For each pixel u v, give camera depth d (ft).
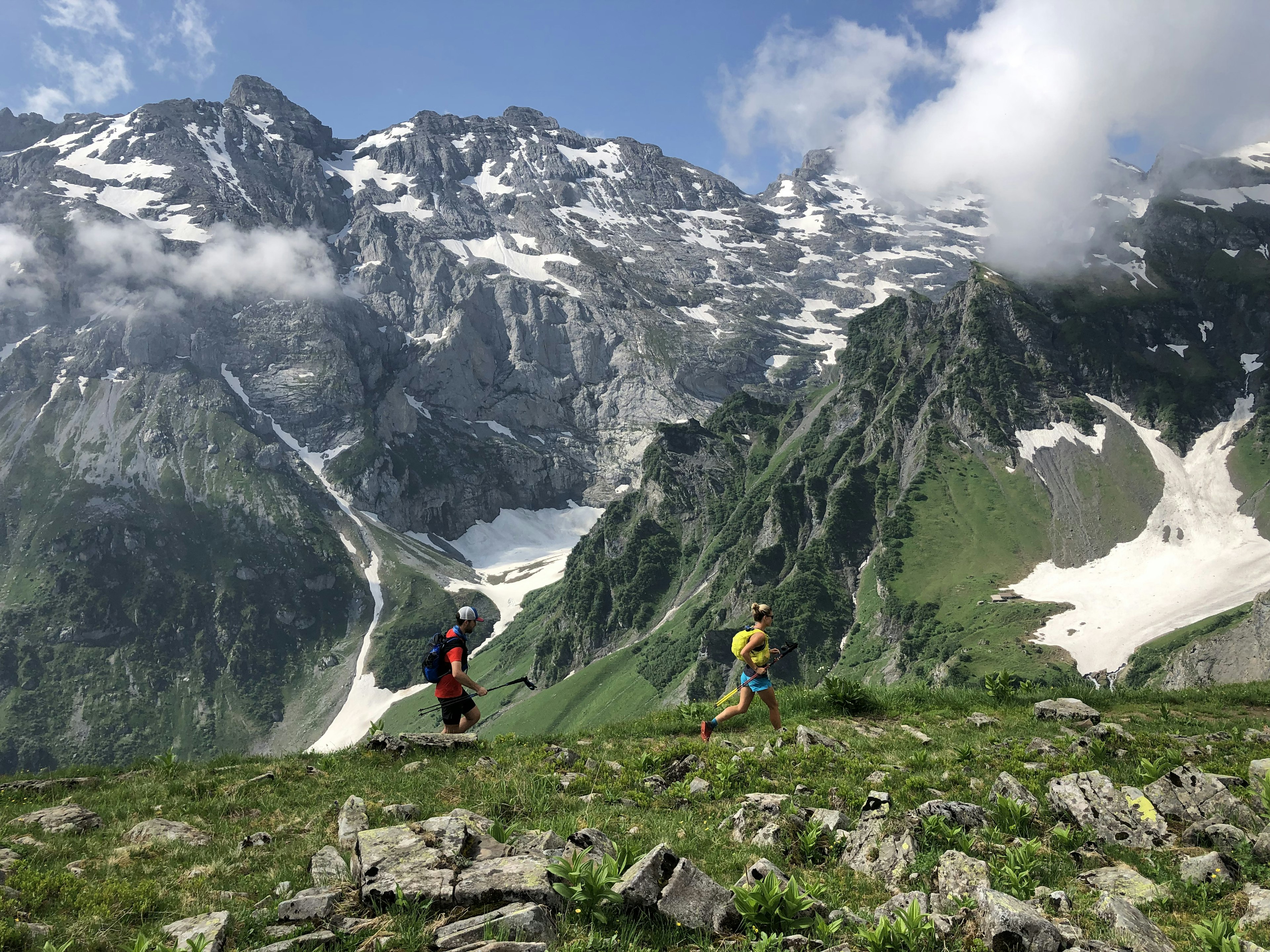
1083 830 38.45
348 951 26.07
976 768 53.21
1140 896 30.89
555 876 29.07
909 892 31.30
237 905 31.50
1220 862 32.30
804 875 34.76
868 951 26.37
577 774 53.88
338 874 33.68
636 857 32.48
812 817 41.63
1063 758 53.83
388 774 53.36
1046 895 31.01
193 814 46.16
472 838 33.96
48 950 25.32
